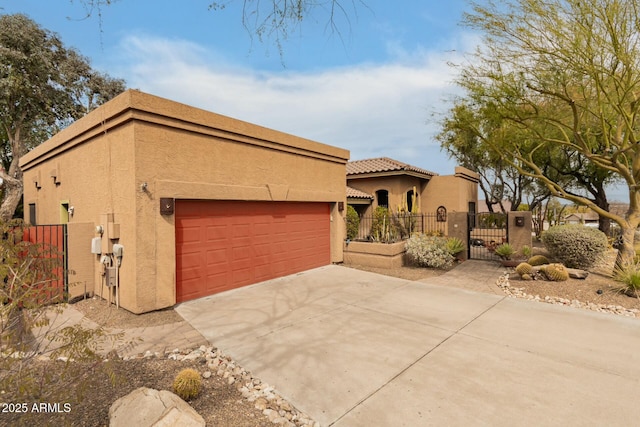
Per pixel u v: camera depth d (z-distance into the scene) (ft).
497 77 30.35
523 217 41.88
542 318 20.75
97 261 24.62
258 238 29.37
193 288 24.21
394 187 58.29
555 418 10.77
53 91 61.82
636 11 23.82
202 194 23.88
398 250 37.42
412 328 19.03
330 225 38.75
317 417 10.98
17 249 10.63
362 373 13.82
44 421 9.93
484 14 27.68
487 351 15.92
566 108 33.22
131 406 10.07
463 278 32.09
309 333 18.24
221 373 13.75
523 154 59.62
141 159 20.44
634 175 29.55
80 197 26.61
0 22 52.47
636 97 28.07
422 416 10.93
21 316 10.11
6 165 70.54
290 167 31.96
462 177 65.00
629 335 17.92
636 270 25.61
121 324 19.27
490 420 10.68
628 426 10.39
